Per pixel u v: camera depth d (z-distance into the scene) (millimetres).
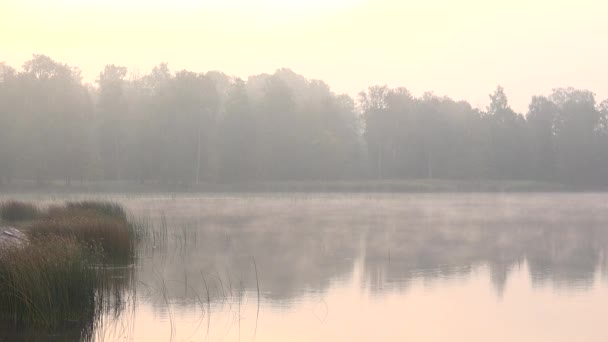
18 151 112062
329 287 26406
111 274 28141
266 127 130750
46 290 18812
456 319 21500
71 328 19156
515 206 82312
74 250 21047
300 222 54844
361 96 148000
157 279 27391
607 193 131500
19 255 19875
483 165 142250
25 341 17938
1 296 19047
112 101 122250
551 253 36875
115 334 19031
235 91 127562
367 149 150875
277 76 136250
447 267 31656
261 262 32500
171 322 20516
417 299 24500
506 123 145250
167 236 42344
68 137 114062
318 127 136500
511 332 20031
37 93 116188
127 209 67562
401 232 47438
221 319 21031
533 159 144875
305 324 20641
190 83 122562
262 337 19125
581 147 144125
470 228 51000
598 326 20781
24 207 45344
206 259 33156
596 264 32938
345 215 63250
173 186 119750
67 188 112812
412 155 146500
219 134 126625
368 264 32375
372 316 21703
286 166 131875
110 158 123500
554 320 21453
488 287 26797
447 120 145500
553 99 162500
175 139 120188
